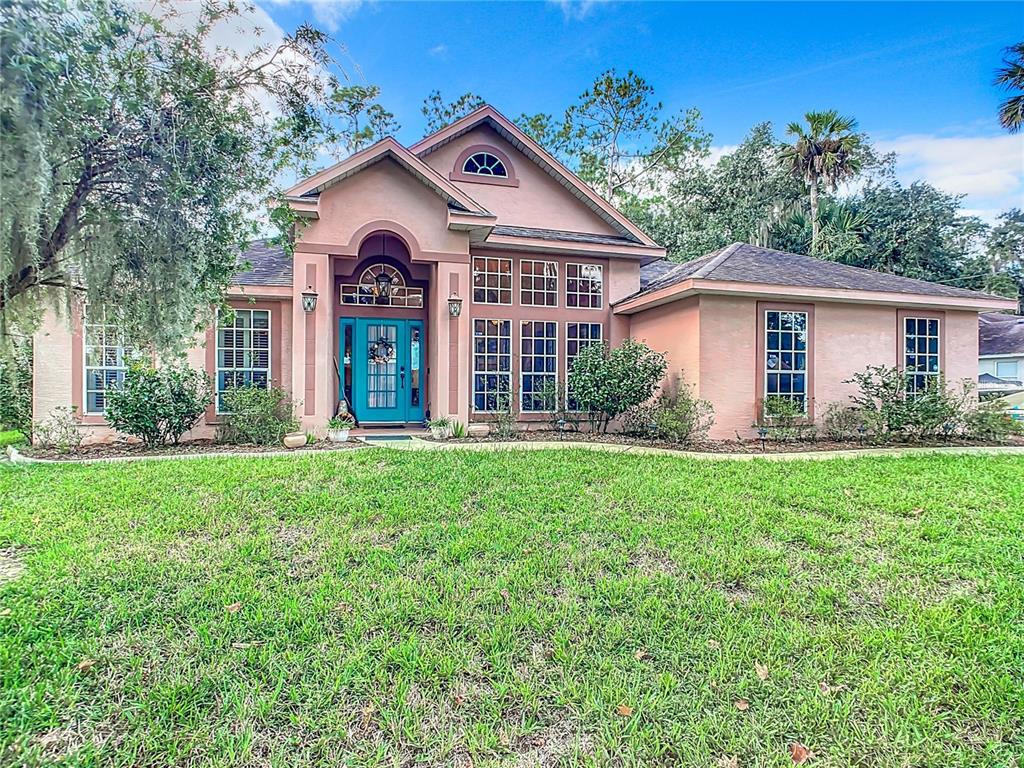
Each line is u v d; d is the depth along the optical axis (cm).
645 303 1233
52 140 326
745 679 286
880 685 282
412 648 310
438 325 1143
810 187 2791
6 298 355
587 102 2475
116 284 402
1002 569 425
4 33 291
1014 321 2427
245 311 1118
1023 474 776
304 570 419
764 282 1116
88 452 946
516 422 1252
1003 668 296
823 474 768
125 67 367
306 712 259
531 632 332
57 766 224
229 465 783
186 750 235
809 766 230
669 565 438
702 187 2911
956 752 237
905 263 2798
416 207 1129
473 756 235
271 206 493
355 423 1254
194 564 424
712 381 1122
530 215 1386
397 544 472
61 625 331
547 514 561
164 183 383
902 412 1112
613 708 263
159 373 989
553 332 1323
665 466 812
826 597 379
